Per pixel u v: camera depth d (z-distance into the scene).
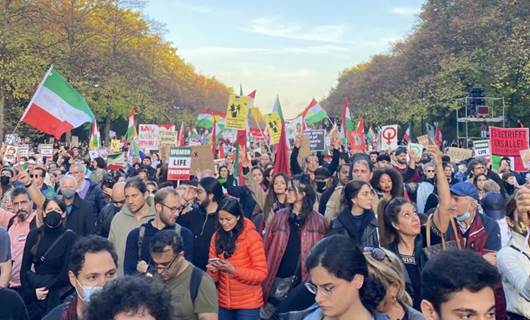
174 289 4.19
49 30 35.09
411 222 4.69
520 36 34.00
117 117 45.41
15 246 6.57
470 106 37.59
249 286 5.61
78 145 37.03
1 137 31.58
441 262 2.38
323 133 14.66
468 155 14.80
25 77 31.08
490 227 5.22
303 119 20.42
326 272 2.69
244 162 12.81
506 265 3.83
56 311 3.36
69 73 34.91
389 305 3.12
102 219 7.69
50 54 33.19
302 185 6.02
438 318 2.40
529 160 11.23
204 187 6.46
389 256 3.19
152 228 5.39
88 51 38.38
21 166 12.84
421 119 43.69
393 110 46.31
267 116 15.54
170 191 5.41
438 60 40.28
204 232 6.43
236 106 12.53
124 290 2.20
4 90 32.50
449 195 5.03
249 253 5.59
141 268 4.95
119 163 15.70
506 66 34.12
